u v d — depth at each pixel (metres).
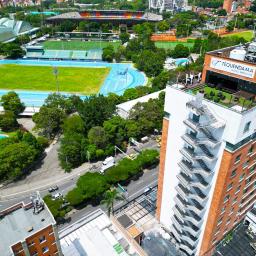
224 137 53.25
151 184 112.25
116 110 148.50
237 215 74.44
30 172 118.81
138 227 79.88
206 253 71.38
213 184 60.53
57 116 142.38
